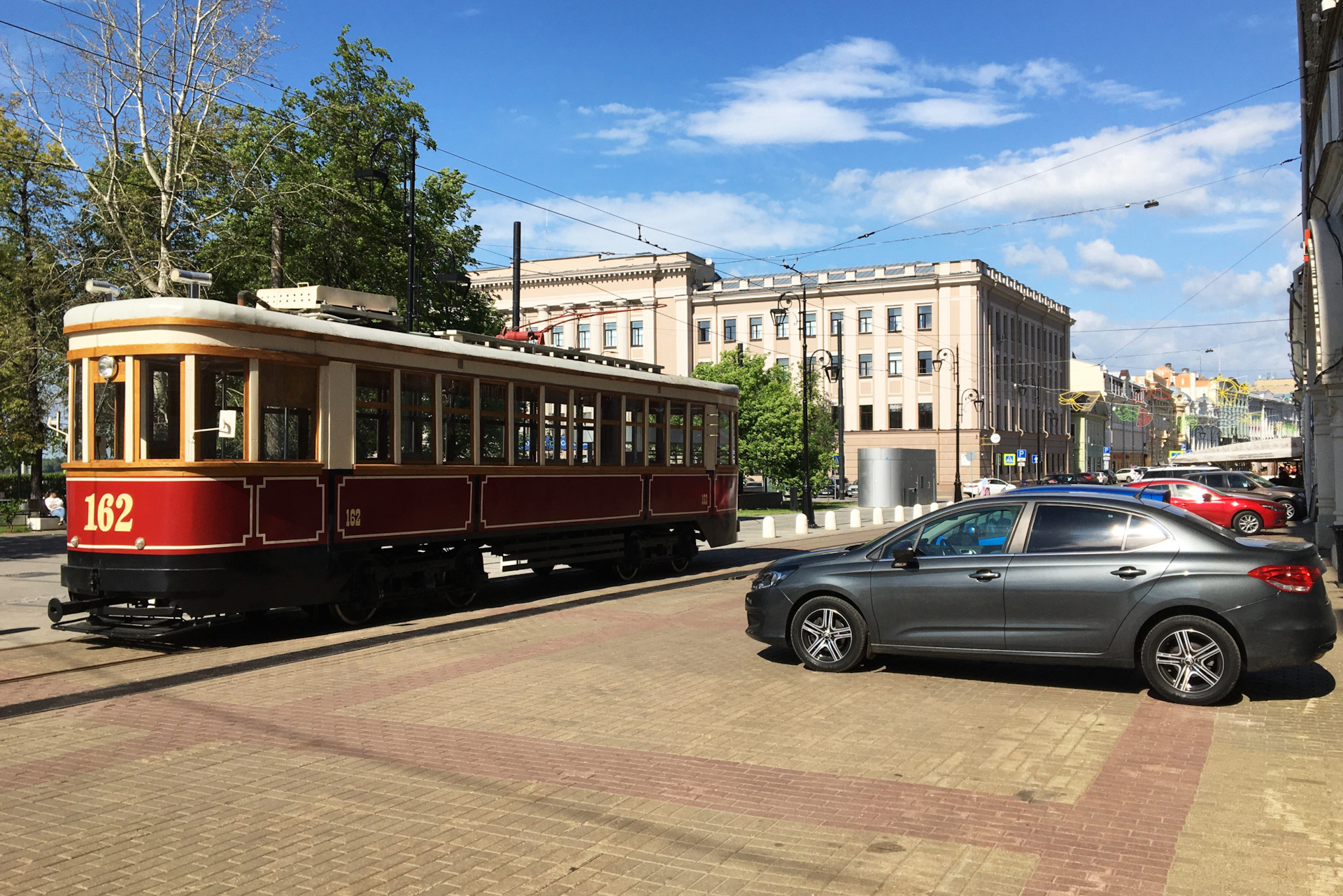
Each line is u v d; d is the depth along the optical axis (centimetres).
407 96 3067
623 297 7556
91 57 2483
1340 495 1870
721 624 1200
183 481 1025
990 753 633
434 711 765
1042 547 814
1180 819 506
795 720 723
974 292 6931
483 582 1418
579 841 488
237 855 475
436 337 1380
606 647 1044
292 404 1120
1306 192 2738
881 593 868
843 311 7269
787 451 4806
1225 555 753
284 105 2909
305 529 1125
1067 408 9219
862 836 489
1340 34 1886
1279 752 625
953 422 6950
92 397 1074
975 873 443
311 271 2817
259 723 737
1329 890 420
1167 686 758
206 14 2566
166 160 2630
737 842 483
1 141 2948
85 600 1065
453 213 3269
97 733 715
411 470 1263
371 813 533
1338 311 1872
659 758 629
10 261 3077
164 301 1042
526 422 1468
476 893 428
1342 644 992
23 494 4516
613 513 1647
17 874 454
